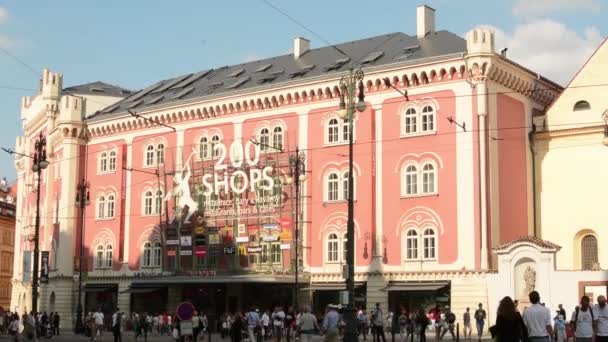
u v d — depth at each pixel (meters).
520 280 49.56
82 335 62.75
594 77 57.09
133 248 70.31
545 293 48.12
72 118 74.81
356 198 57.91
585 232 56.19
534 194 58.09
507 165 55.41
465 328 49.03
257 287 62.41
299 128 61.12
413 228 55.28
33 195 86.88
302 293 59.28
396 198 56.19
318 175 59.78
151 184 69.81
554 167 57.72
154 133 70.12
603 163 55.69
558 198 57.28
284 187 61.34
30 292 85.38
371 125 57.75
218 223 64.56
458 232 53.22
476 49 53.28
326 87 59.50
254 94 63.28
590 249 56.19
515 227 55.44
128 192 71.50
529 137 58.50
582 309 22.30
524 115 58.19
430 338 50.69
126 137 72.25
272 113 62.69
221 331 57.53
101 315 57.22
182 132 68.00
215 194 64.94
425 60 55.28
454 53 54.31
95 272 72.69
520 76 57.25
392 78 56.97
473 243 52.50
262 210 62.09
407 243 55.47
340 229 58.28
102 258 72.56
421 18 62.25
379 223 56.69
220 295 64.38
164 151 69.00
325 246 58.88
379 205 56.91
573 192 56.69
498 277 50.53
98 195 73.75
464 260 52.69
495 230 53.09
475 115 53.44
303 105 61.12
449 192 54.00
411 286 54.16
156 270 68.31
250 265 62.47
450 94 54.62
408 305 55.06
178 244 66.44
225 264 63.75
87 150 75.62
